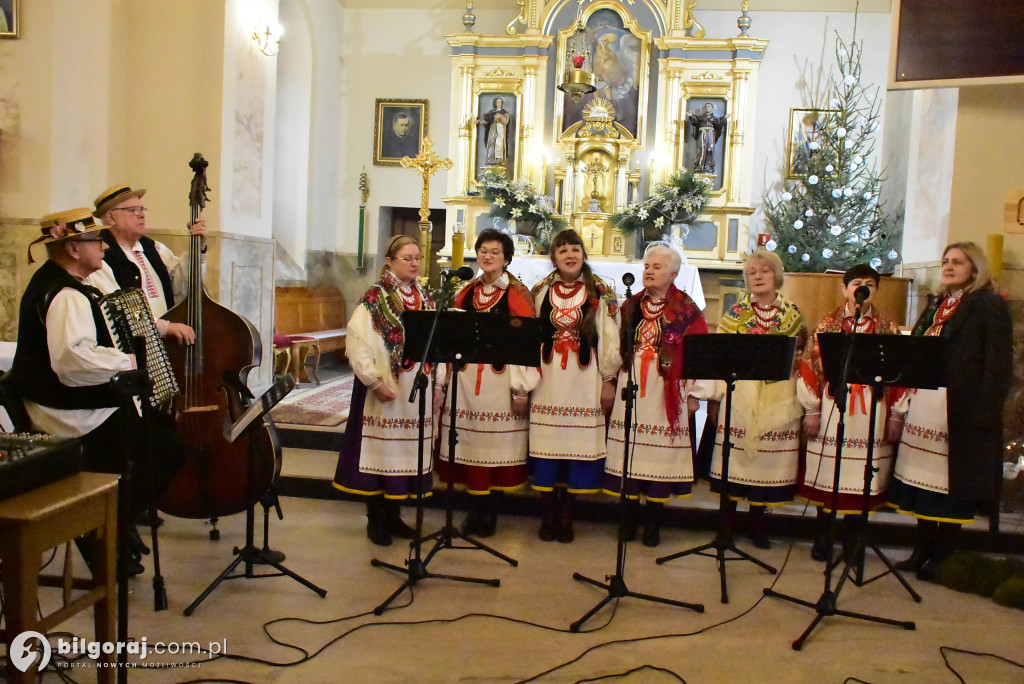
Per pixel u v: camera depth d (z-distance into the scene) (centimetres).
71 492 200
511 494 428
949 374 340
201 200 344
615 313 369
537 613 301
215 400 325
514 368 363
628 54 909
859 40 916
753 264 367
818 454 362
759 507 383
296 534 386
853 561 306
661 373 362
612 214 846
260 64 612
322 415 555
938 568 352
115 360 272
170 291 381
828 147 870
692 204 831
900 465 356
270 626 281
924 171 526
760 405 366
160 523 390
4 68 496
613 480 372
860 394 355
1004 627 304
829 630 296
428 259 672
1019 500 408
